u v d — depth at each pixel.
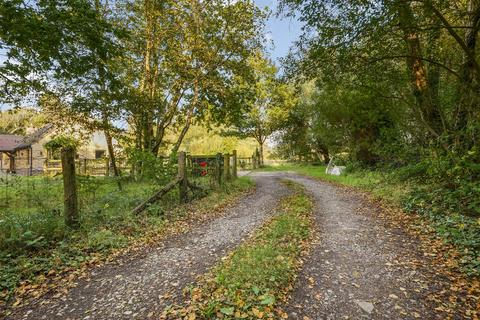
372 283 3.89
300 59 8.28
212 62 15.60
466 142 7.89
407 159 11.24
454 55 8.80
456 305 3.32
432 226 5.96
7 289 3.73
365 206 8.86
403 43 8.07
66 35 7.84
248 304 3.23
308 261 4.62
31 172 25.59
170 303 3.40
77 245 5.14
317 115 19.67
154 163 9.67
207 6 14.98
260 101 31.11
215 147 36.84
